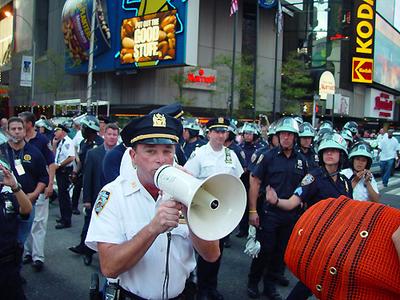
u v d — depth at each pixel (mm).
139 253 1727
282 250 4512
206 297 4332
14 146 4465
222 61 29453
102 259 1869
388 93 51031
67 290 4582
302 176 4457
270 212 4426
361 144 4152
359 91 44375
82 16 29719
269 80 34500
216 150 4816
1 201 3043
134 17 27500
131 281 1966
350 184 3836
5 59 49375
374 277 1475
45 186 4633
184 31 25188
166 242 1967
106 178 4055
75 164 7203
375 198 4184
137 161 1971
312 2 39125
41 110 39031
